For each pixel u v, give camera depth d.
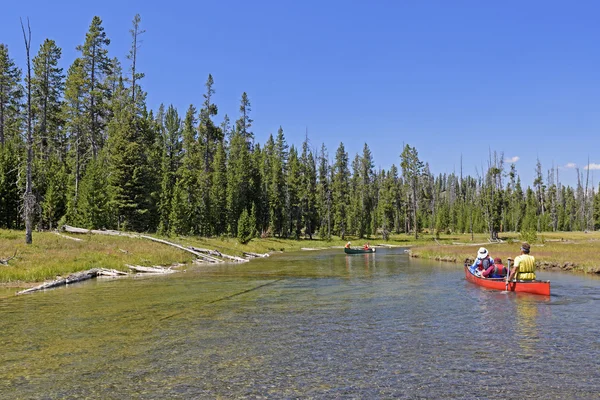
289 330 12.29
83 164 58.66
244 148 85.31
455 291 19.77
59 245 32.03
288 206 94.94
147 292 20.05
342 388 7.86
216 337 11.52
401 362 9.33
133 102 60.50
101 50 61.78
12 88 59.22
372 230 114.12
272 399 7.36
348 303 16.86
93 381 8.26
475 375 8.53
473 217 117.38
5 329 12.52
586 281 22.70
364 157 129.62
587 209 135.38
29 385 8.06
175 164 77.81
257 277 26.86
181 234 54.56
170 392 7.69
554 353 9.94
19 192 46.62
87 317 14.22
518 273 19.23
